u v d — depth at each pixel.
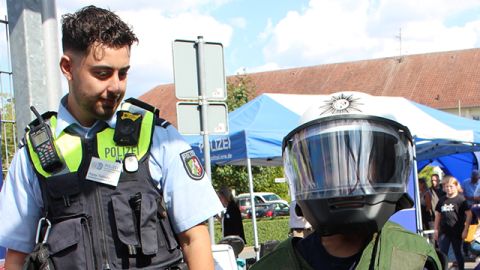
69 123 1.88
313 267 1.61
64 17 1.82
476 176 9.80
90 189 1.81
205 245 1.89
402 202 1.72
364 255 1.55
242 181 18.39
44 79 3.13
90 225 1.78
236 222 7.54
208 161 4.92
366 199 1.56
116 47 1.77
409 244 1.54
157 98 45.97
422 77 42.22
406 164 1.66
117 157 1.84
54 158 1.82
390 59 44.34
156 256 1.81
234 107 19.44
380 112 1.65
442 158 11.88
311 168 1.62
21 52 3.08
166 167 1.88
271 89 45.38
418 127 7.30
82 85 1.78
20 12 3.07
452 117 8.49
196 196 1.89
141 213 1.78
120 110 1.90
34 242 1.91
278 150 6.37
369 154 1.58
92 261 1.76
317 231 1.64
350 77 43.97
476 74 41.06
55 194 1.81
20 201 1.88
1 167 3.23
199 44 4.90
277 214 22.91
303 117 1.72
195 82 4.89
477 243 5.91
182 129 4.82
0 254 2.78
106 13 1.80
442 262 1.57
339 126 1.60
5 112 3.31
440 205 8.12
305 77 45.28
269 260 1.68
